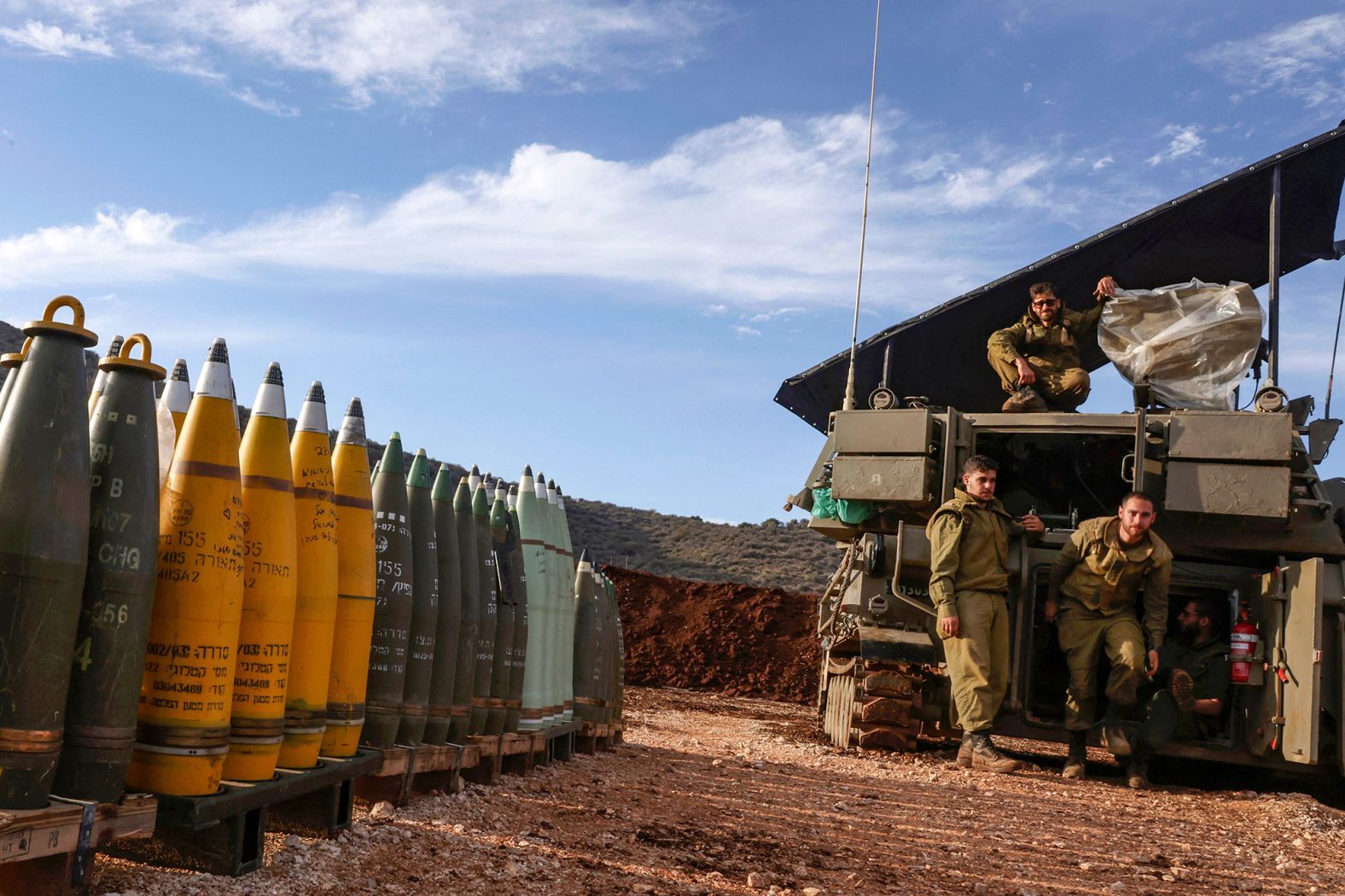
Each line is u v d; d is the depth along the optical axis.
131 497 4.05
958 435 11.65
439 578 6.43
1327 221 12.49
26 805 3.71
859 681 12.20
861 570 12.31
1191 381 12.07
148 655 4.34
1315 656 10.10
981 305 13.23
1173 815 9.25
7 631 3.69
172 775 4.30
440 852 5.26
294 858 4.81
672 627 29.98
